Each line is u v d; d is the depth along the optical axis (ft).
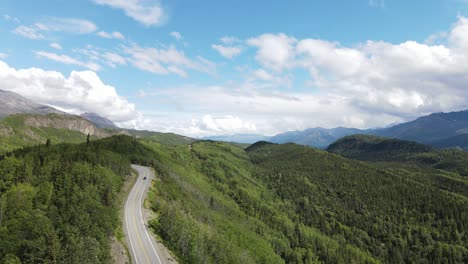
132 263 248.11
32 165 391.24
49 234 219.20
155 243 289.53
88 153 473.67
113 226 279.08
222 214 634.43
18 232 229.86
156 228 328.49
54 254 206.59
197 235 350.02
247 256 424.87
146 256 262.88
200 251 316.19
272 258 527.40
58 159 422.41
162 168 655.76
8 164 372.38
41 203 272.51
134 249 270.05
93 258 207.92
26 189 294.66
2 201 265.54
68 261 202.49
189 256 305.53
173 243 312.91
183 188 594.65
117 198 362.74
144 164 645.51
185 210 449.06
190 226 362.33
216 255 349.82
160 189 476.95
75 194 276.62
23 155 477.36
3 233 228.02
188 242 318.04
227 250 390.01
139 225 316.60
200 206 552.41
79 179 320.50
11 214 254.06
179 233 321.93
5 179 347.36
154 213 371.56
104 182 345.92
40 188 300.20
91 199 276.41
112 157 533.55
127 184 451.53
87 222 245.24
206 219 500.74
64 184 305.53
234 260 382.83
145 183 478.18
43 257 210.79
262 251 526.98
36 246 215.10
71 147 538.06
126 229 302.66
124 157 615.57
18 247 219.82
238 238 520.01
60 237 227.40
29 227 232.94
